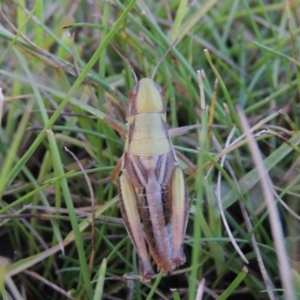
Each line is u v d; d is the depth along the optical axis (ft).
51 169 0.29
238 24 0.40
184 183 0.22
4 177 0.20
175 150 0.25
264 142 0.30
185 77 0.30
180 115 0.33
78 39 0.37
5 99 0.28
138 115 0.23
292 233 0.25
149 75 0.32
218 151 0.26
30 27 0.36
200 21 0.38
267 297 0.24
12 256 0.26
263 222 0.27
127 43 0.32
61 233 0.27
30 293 0.25
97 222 0.26
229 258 0.24
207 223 0.26
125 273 0.24
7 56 0.33
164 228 0.21
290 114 0.32
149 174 0.22
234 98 0.35
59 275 0.25
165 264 0.20
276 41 0.34
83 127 0.29
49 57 0.28
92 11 0.37
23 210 0.27
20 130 0.22
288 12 0.29
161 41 0.30
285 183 0.26
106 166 0.27
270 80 0.33
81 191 0.29
